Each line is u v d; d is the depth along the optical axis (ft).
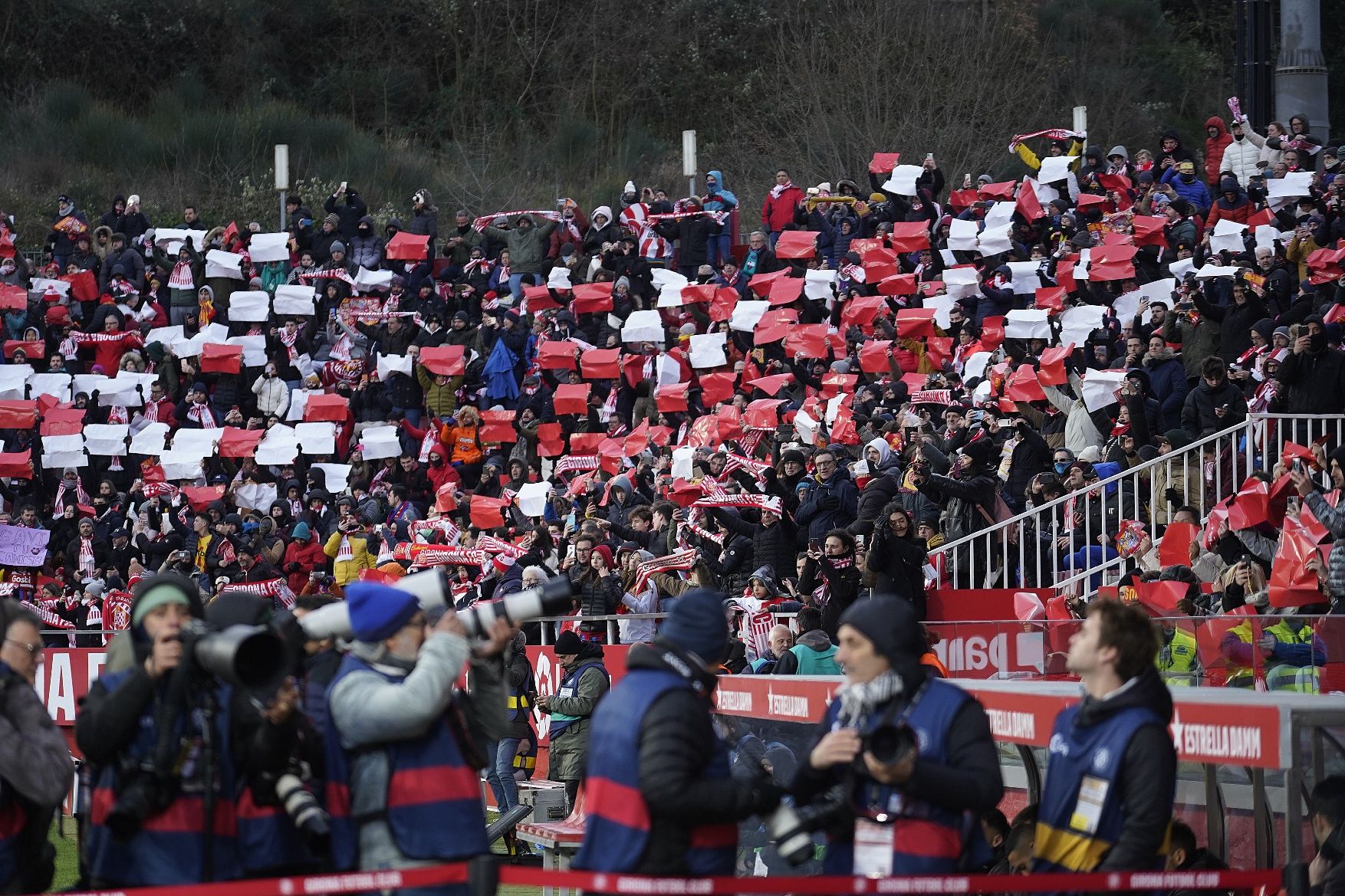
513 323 199.21
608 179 376.89
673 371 184.55
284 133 371.15
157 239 232.94
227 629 41.78
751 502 122.72
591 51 415.23
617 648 105.40
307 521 177.99
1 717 44.57
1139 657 40.83
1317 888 44.52
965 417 138.51
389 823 42.22
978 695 50.83
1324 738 43.06
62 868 92.22
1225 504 102.94
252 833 43.16
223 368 206.49
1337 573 81.35
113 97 396.57
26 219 331.16
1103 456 135.23
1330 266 159.53
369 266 225.56
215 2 408.26
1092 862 40.22
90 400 203.82
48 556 183.42
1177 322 150.61
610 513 151.33
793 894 40.29
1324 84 234.79
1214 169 215.10
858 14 367.66
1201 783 55.88
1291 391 121.80
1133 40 402.11
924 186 204.13
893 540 98.78
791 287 187.73
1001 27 364.79
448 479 184.44
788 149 369.30
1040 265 179.32
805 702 56.54
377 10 421.18
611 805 39.42
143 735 42.34
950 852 40.24
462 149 382.22
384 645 43.62
